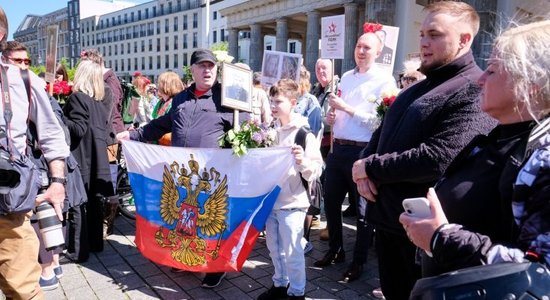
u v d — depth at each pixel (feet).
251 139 11.04
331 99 12.71
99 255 14.39
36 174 7.87
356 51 13.10
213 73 12.26
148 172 12.55
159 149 12.20
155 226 12.48
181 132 12.28
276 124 12.21
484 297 3.65
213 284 11.97
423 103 7.05
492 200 4.79
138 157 12.66
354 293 11.75
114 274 12.86
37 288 8.19
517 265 3.69
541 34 4.19
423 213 4.90
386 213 7.56
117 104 17.04
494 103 4.57
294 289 10.60
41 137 8.68
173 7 239.09
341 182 13.05
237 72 11.82
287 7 96.07
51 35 15.76
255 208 11.03
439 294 3.96
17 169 7.40
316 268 13.41
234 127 11.66
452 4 7.10
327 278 12.69
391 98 11.76
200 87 12.50
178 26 237.45
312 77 84.79
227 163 11.31
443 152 6.50
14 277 7.89
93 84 13.84
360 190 7.76
